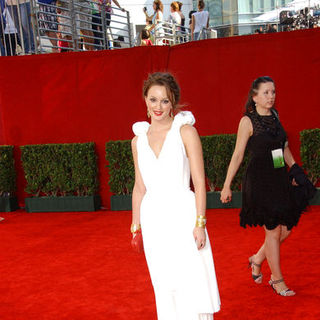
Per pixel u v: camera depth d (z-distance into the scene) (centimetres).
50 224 671
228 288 375
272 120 335
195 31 1151
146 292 381
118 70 762
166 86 236
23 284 420
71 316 342
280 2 1354
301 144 681
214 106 739
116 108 770
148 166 241
